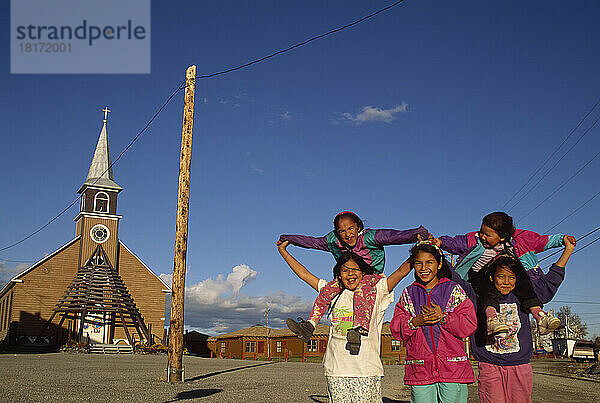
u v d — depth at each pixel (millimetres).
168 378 14227
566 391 15672
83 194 49375
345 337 4672
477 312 5188
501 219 5488
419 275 4930
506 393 5074
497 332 4820
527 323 5133
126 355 36406
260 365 28469
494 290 5199
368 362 4598
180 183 15344
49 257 45750
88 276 44531
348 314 4715
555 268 5453
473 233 5734
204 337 67688
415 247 4926
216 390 12242
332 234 5328
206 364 26984
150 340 44094
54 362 23656
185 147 15586
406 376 4969
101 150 50500
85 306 41812
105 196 48656
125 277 48156
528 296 5133
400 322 4953
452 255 5812
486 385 5141
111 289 43719
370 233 5105
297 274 5312
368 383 4574
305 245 5398
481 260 5609
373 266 5156
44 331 43625
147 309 48125
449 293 4891
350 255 4746
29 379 13586
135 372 17734
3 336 46688
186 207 15195
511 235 5543
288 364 31734
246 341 61000
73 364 22406
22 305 44062
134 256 48844
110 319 45125
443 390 4770
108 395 10422
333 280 4918
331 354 4715
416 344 4871
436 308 4605
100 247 47219
